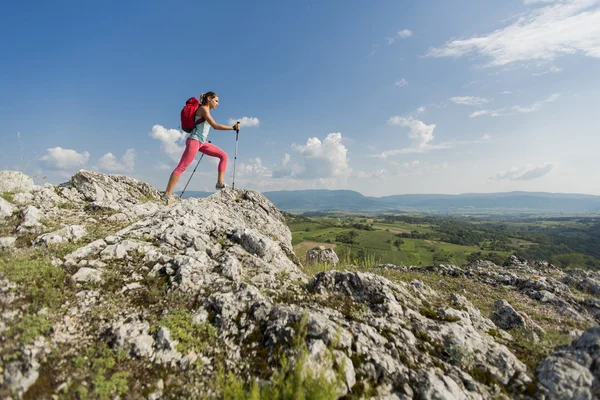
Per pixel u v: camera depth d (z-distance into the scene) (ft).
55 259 18.93
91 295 16.84
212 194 46.78
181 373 13.57
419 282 28.12
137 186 43.21
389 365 14.73
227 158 36.19
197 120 31.12
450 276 39.81
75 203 31.45
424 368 15.20
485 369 15.72
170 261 21.56
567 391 14.14
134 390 12.40
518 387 14.82
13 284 15.53
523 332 20.94
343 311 19.26
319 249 48.06
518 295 32.12
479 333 19.57
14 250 19.22
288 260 30.81
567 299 30.37
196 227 28.78
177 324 15.79
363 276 22.61
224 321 16.62
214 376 13.58
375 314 19.48
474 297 30.60
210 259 23.13
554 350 18.06
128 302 17.10
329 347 14.74
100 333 14.62
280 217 50.72
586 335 16.67
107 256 20.80
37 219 23.97
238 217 40.73
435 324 18.99
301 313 16.60
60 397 11.34
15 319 13.67
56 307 15.23
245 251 27.30
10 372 11.48
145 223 27.73
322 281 22.20
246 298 18.30
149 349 14.25
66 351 13.20
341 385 13.12
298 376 11.83
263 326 16.40
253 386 11.71
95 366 12.77
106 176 39.60
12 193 27.37
